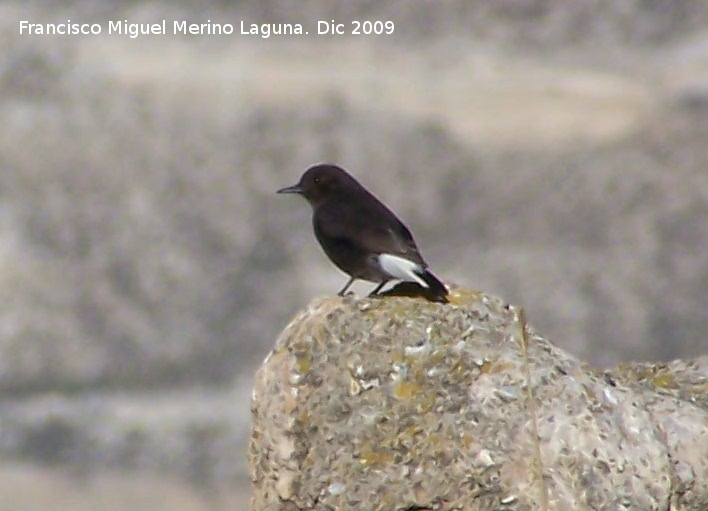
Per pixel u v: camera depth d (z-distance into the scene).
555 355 13.56
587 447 12.98
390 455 12.98
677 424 13.68
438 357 13.20
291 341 13.33
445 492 12.91
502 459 12.89
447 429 13.00
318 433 13.11
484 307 13.65
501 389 13.13
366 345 13.20
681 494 13.35
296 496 13.11
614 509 12.88
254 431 13.42
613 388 13.47
